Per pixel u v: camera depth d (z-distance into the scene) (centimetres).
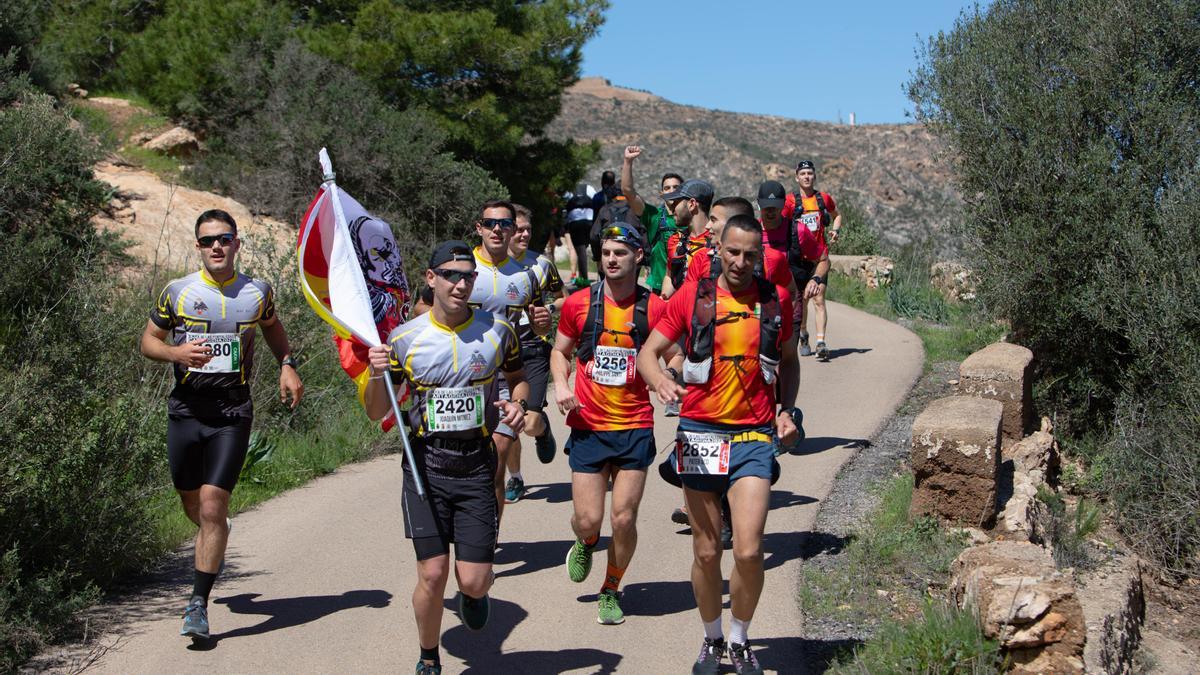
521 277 639
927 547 627
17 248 747
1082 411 980
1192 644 624
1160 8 939
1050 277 959
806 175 1099
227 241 529
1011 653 449
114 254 1076
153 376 824
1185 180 890
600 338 518
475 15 1839
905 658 461
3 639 479
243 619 541
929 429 658
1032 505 682
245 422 536
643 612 550
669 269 848
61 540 571
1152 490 793
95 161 1072
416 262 1488
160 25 1928
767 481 445
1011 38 1040
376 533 684
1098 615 534
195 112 1770
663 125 7438
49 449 581
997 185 1013
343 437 903
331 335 1035
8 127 935
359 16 1848
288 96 1600
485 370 450
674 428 952
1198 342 845
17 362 604
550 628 530
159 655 496
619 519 517
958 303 1590
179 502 727
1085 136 984
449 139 1830
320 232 522
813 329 1448
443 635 523
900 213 3600
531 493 768
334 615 546
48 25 1991
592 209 1427
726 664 483
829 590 575
